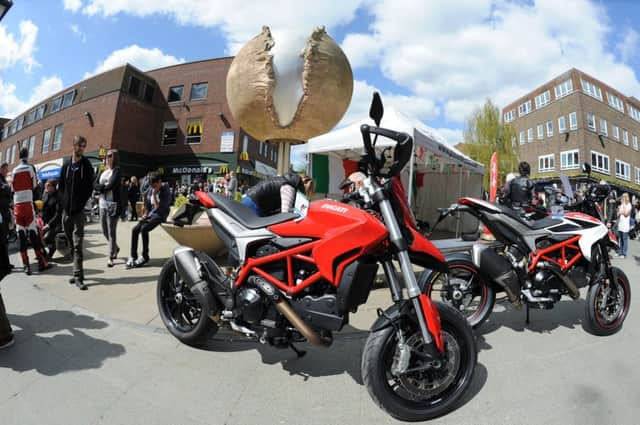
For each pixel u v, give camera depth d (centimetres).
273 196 404
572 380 264
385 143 661
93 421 203
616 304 365
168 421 205
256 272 246
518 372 275
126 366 265
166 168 2559
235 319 257
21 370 254
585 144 3086
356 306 229
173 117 2567
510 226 357
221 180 1659
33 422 201
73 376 249
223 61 2512
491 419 215
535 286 349
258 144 2855
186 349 295
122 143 2420
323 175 902
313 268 236
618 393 247
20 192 496
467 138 3078
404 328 217
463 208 371
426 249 229
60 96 2803
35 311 363
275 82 545
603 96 3303
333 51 562
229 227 269
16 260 596
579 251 354
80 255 440
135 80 2486
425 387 217
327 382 251
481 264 333
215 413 214
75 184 432
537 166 3538
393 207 227
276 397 232
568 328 371
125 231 930
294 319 223
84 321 341
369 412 219
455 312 221
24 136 3353
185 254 288
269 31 554
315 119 564
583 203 484
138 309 373
